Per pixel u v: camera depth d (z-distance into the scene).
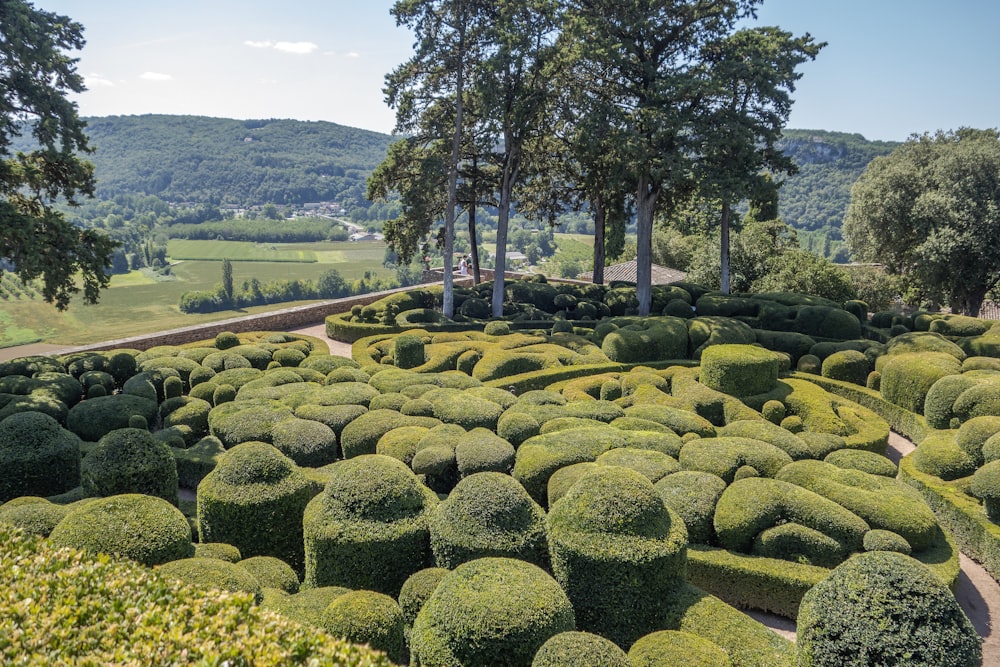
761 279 39.66
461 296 34.41
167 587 6.05
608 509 9.03
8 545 6.39
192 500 13.72
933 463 13.91
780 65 31.00
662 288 33.62
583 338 24.73
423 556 9.69
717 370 17.98
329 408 15.61
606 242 49.84
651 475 12.02
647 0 29.67
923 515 11.02
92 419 15.66
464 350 23.56
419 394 17.22
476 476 9.92
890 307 40.53
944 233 33.56
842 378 20.55
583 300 33.34
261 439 14.52
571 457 12.47
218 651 5.12
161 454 11.64
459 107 31.42
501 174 37.09
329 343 29.08
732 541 10.91
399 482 10.05
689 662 7.26
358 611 7.41
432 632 7.38
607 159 33.38
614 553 8.60
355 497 9.77
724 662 7.34
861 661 6.90
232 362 20.64
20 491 12.19
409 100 32.50
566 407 16.00
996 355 21.06
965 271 34.59
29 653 4.94
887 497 11.36
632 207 38.31
